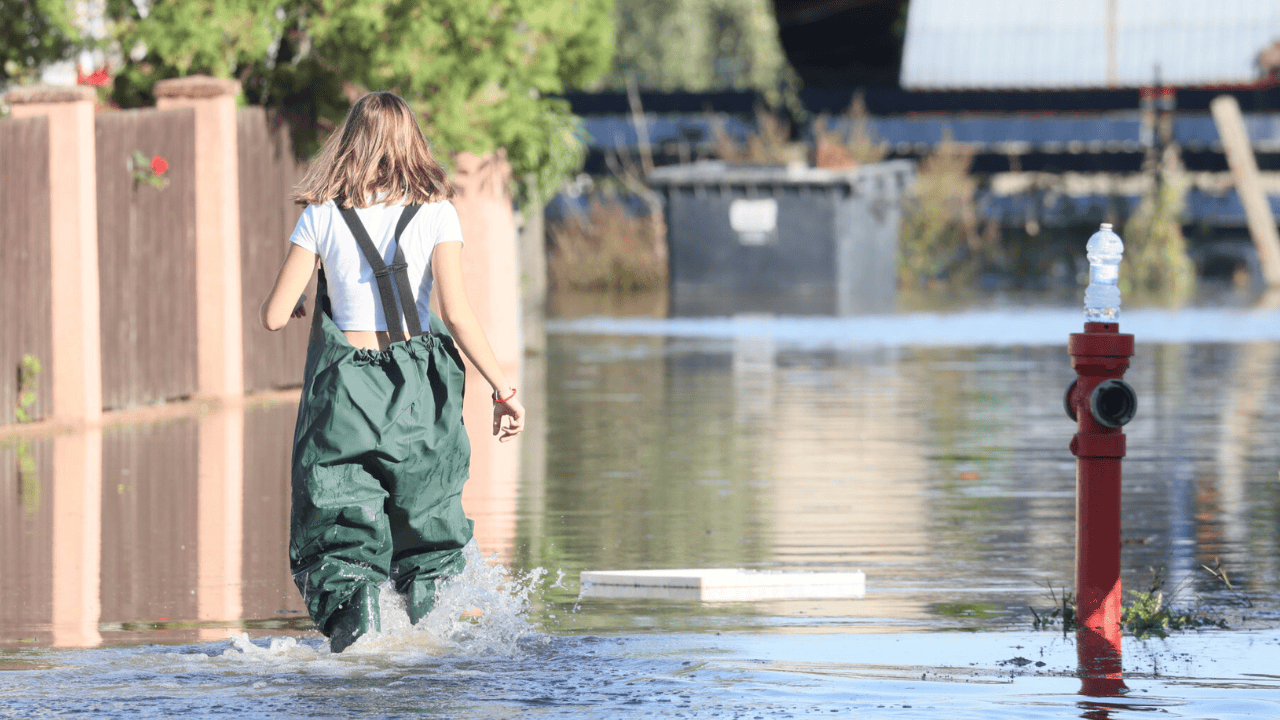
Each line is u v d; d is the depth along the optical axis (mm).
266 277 53656
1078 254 124875
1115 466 21109
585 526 30906
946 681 18156
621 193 126938
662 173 110438
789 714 16578
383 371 19000
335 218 19406
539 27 54406
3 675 18203
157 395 48969
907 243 122438
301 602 24016
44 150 44375
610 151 126438
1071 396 21344
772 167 109250
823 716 16500
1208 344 73688
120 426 45344
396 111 19578
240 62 54000
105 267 46781
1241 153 121938
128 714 16484
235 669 18469
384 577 19469
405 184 19391
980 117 132250
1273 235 120938
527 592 24438
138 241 48062
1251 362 65875
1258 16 126438
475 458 40656
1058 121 131750
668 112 126562
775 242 109438
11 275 43438
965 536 29688
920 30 131375
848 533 30062
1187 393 55500
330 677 18062
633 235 120188
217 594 24609
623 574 24469
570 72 58188
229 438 43188
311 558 19188
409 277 19359
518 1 53844
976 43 130625
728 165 115938
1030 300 104500
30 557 27672
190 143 50188
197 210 50406
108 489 35094
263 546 28766
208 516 31859
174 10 52062
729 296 109438
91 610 23391
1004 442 43406
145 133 48250
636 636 20797
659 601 23766
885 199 114312
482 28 53500
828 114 126438
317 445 18812
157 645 20297
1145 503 33688
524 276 74875
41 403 44750
